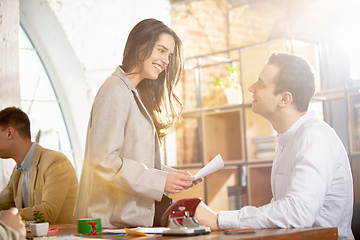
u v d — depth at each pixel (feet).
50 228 4.73
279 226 3.76
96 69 10.94
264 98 4.68
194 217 3.78
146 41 5.15
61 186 6.86
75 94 11.22
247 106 11.32
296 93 4.53
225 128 12.71
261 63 11.64
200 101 12.46
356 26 11.85
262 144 11.11
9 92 8.13
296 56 4.68
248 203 11.00
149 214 4.83
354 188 10.27
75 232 4.21
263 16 14.61
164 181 4.44
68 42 10.50
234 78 12.80
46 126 11.13
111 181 4.52
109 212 4.78
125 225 4.75
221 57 13.85
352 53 11.84
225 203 12.24
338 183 4.25
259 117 11.60
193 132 13.41
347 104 10.26
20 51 10.73
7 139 7.16
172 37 5.39
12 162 8.13
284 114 4.63
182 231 3.35
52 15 10.18
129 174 4.46
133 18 11.59
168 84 6.00
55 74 11.25
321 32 12.39
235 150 12.84
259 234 3.23
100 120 4.66
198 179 4.89
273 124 4.78
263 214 3.79
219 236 3.22
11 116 7.17
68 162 7.22
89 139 4.72
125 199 4.77
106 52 11.05
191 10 13.28
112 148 4.57
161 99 6.02
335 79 12.48
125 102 4.80
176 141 13.05
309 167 3.97
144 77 5.38
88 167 4.95
